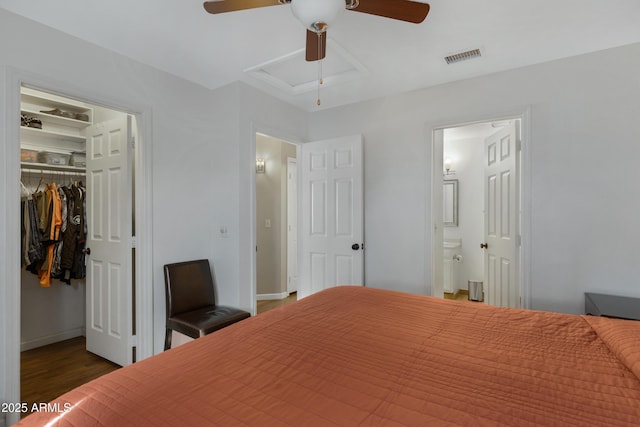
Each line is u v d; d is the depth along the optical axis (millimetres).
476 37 2143
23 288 2930
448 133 4531
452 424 767
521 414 799
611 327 1305
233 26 2014
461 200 4879
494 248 3377
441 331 1376
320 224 3477
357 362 1090
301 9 1345
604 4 1796
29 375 2488
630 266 2225
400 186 3121
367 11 1469
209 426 769
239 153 2852
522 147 2578
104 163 2756
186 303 2619
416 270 3037
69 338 3201
